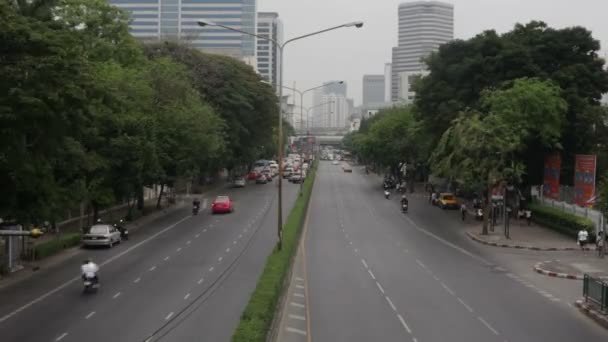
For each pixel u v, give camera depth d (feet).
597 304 83.61
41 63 89.30
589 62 205.87
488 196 172.76
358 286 99.76
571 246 147.84
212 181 333.83
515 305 88.22
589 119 195.72
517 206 205.26
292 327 74.64
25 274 110.11
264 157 536.42
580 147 206.18
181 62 292.40
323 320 78.02
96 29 191.31
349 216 211.00
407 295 93.40
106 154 161.68
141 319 77.10
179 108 208.03
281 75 134.82
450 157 178.40
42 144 99.09
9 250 110.93
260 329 60.85
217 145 238.27
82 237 146.72
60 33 97.04
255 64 651.25
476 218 203.00
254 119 327.88
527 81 185.47
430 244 151.74
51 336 70.08
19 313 81.61
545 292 98.12
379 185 357.82
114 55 193.77
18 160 94.99
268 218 197.26
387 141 326.03
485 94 194.18
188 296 90.22
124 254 131.64
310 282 102.73
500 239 157.99
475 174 170.81
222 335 69.51
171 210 225.35
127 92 168.04
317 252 135.64
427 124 228.43
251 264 117.50
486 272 114.83
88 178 159.43
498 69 206.80
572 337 71.82
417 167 349.82
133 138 164.45
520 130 177.99
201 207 236.22
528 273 114.83
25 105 87.51
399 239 159.22
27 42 90.74
